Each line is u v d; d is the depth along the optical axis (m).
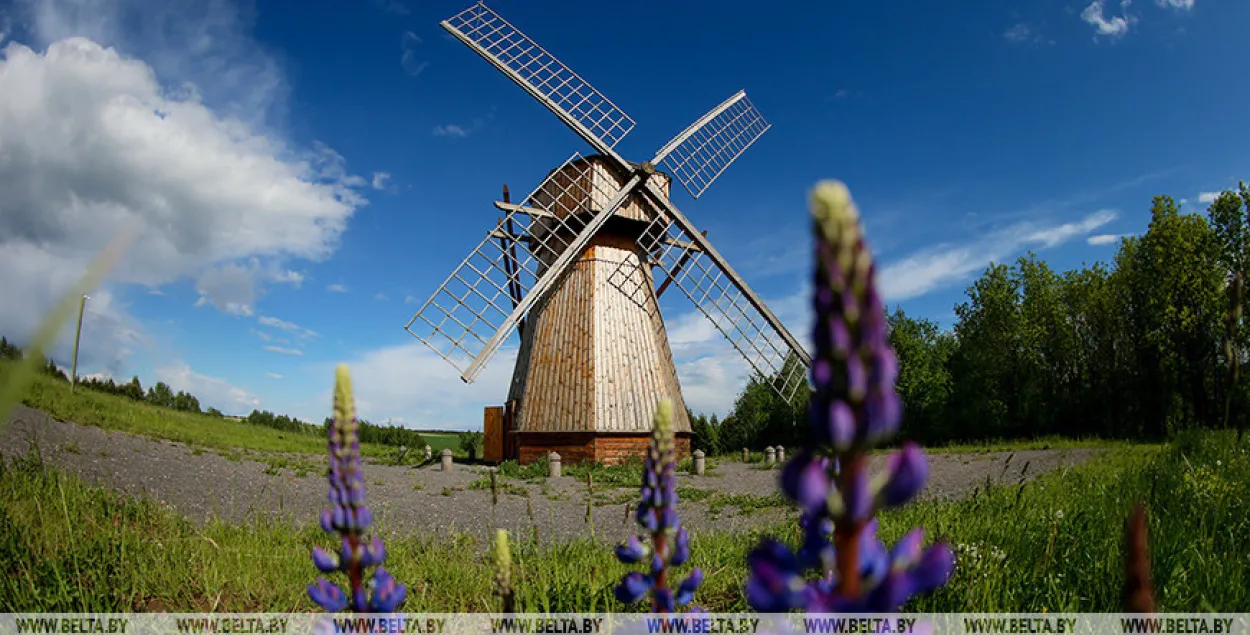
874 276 1.10
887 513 8.93
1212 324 23.38
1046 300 41.19
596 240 26.11
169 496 13.38
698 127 28.19
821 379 1.10
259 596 6.59
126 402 31.28
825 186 1.13
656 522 2.68
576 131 25.36
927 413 44.78
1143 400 33.91
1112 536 5.75
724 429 48.56
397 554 8.29
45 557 6.71
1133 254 36.69
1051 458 23.44
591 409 24.20
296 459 24.64
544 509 16.44
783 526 10.11
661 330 26.95
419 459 32.03
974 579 4.93
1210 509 6.68
